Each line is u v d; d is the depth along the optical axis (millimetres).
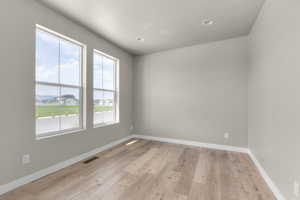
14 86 1862
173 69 4008
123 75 4129
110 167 2520
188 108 3832
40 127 2244
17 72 1891
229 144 3389
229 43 3357
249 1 2092
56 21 2346
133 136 4531
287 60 1521
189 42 3555
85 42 2896
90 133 3027
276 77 1772
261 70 2309
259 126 2436
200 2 2113
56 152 2371
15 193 1787
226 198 1737
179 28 2881
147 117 4379
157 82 4227
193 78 3760
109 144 3576
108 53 3525
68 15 2449
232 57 3338
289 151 1488
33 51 2062
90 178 2158
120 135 4004
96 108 3314
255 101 2666
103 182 2059
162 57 4152
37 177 2105
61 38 2543
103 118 3541
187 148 3535
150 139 4336
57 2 2119
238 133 3309
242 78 3256
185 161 2781
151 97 4316
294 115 1395
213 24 2730
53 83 2432
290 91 1469
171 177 2203
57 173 2287
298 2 1326
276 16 1764
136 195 1785
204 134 3646
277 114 1749
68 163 2559
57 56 2498
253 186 1983
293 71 1412
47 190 1860
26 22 1977
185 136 3875
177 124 3973
